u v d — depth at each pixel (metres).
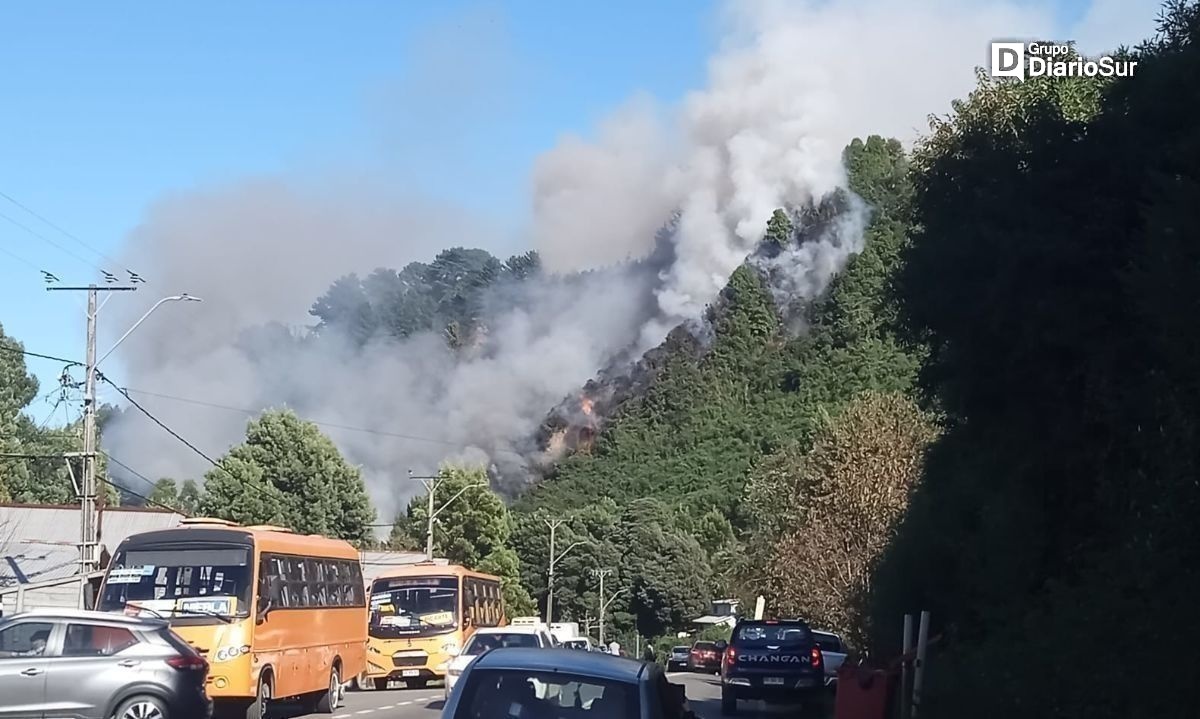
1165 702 9.77
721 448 116.62
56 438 70.62
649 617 93.50
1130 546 10.81
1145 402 11.50
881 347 105.50
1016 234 13.38
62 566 40.25
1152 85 12.90
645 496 114.06
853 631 36.97
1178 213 10.32
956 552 21.34
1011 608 15.22
